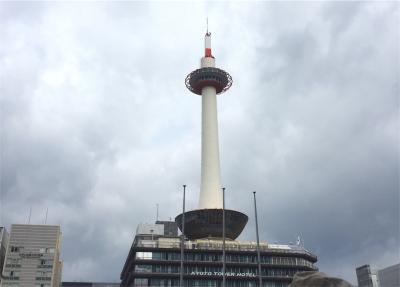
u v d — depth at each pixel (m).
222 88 180.50
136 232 164.12
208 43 185.88
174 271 136.62
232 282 137.75
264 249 145.00
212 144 169.50
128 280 143.88
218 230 150.50
